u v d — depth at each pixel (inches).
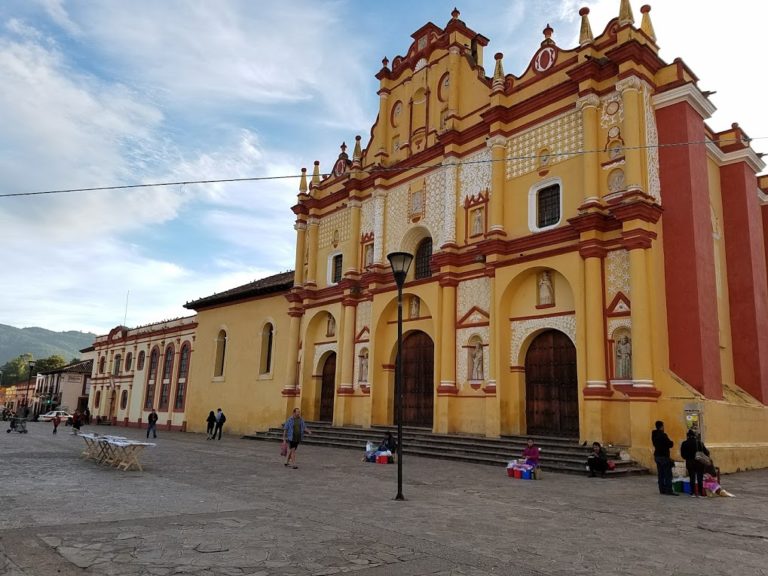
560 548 313.6
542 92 901.8
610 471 631.8
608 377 746.8
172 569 251.3
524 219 903.1
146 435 1371.8
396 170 1125.7
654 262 733.9
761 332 885.2
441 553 293.9
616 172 789.9
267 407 1385.3
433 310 997.8
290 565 263.3
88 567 251.0
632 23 795.4
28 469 597.9
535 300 864.9
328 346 1264.8
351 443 987.3
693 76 819.4
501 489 536.1
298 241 1385.3
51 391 3125.0
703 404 669.9
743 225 907.4
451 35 1095.0
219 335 1637.6
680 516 417.7
